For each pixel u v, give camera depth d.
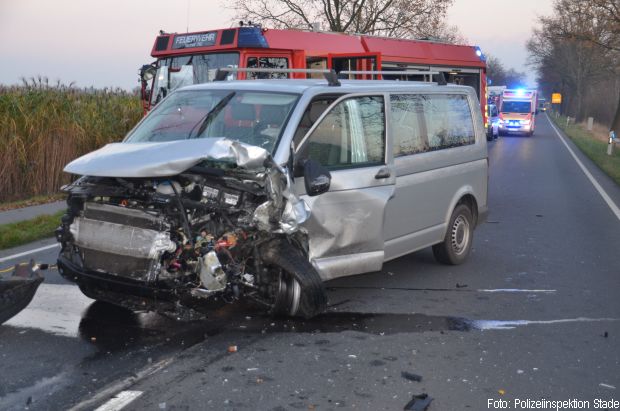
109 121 16.08
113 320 6.00
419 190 7.46
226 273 5.38
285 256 5.66
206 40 15.31
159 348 5.34
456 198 8.23
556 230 11.20
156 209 5.34
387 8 31.11
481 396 4.63
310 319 6.17
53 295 6.75
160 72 15.63
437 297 7.07
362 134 6.73
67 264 5.77
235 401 4.42
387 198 6.76
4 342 5.41
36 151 14.09
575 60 75.38
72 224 5.74
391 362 5.20
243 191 5.43
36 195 14.09
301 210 5.63
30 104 14.69
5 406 4.27
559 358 5.39
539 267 8.54
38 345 5.36
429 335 5.85
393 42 19.19
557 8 39.88
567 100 90.38
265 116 6.22
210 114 6.47
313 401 4.46
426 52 20.41
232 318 6.08
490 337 5.85
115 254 5.45
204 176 5.42
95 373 4.82
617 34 37.31
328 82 6.75
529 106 47.59
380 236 6.73
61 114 14.96
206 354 5.23
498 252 9.41
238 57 14.90
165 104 6.95
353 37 17.86
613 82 57.69
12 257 8.73
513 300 7.02
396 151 7.13
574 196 15.69
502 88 53.59
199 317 5.46
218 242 5.39
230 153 5.26
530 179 19.45
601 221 12.19
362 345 5.54
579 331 6.07
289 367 5.02
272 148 5.89
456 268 8.40
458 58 21.94
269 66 15.33
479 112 9.01
